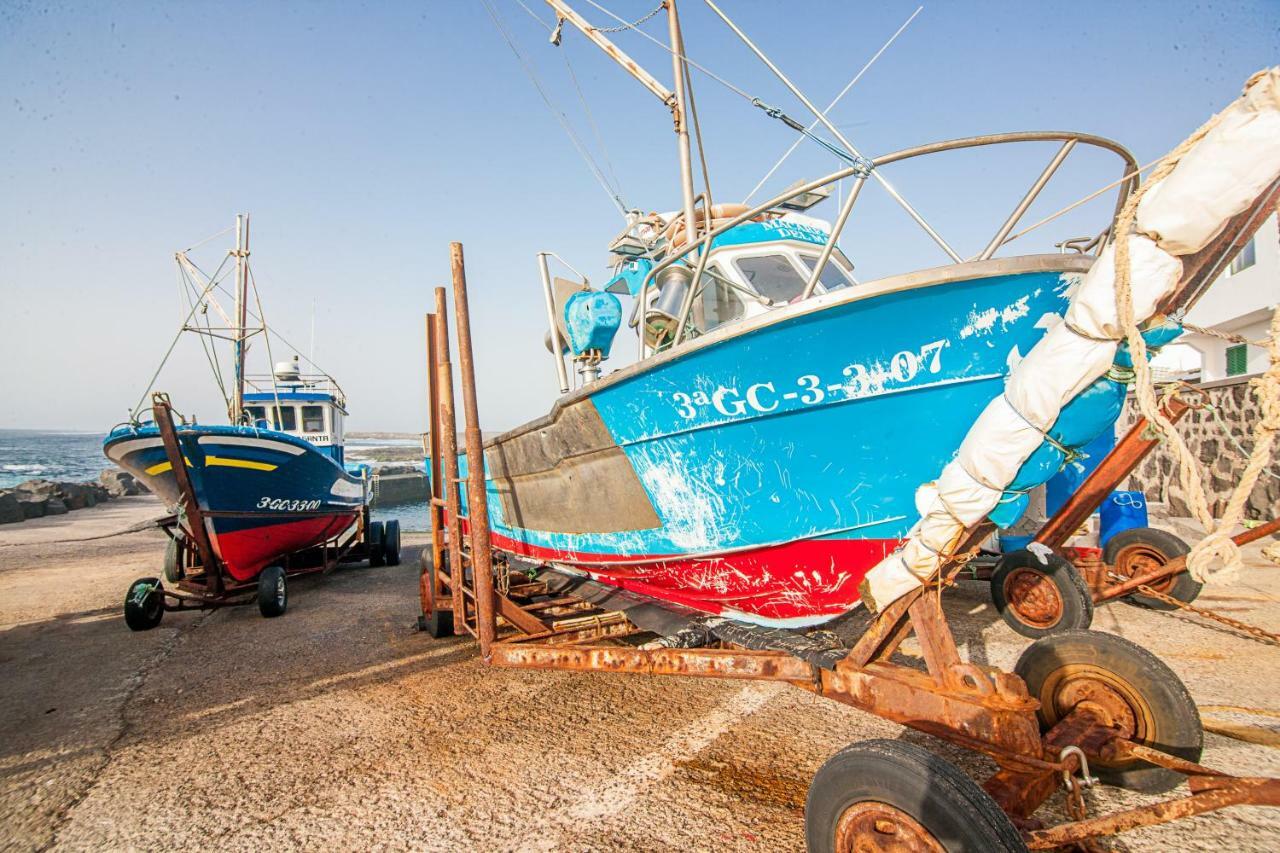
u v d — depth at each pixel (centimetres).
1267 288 1152
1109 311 173
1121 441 342
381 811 269
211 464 630
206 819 267
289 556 801
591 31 462
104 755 329
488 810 266
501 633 392
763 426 274
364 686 418
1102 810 249
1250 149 147
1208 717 319
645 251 557
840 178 273
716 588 338
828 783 193
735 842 238
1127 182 272
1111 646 255
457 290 335
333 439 1161
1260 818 244
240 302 970
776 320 244
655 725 342
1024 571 439
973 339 229
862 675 234
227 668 470
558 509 420
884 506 266
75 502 2194
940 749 304
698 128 439
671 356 279
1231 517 159
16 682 452
